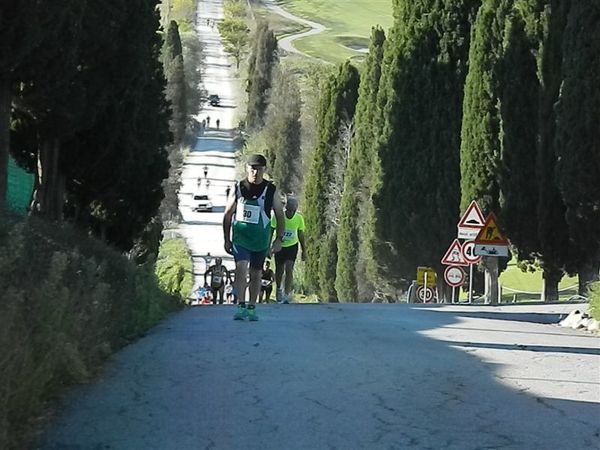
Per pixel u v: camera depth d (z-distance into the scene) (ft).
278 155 349.82
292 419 33.76
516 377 41.96
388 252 176.45
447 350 49.55
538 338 56.54
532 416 34.76
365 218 197.47
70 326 40.04
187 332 56.18
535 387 39.81
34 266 43.45
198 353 46.93
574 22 113.60
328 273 240.73
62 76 67.67
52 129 76.79
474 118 147.54
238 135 503.61
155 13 102.42
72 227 77.97
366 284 206.18
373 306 87.30
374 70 204.13
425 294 155.94
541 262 140.05
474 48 147.95
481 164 146.72
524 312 81.10
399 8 173.47
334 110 249.14
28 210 85.61
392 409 35.40
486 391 38.78
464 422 33.78
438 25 169.07
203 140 500.74
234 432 32.07
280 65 467.93
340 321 64.64
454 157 167.63
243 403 36.01
